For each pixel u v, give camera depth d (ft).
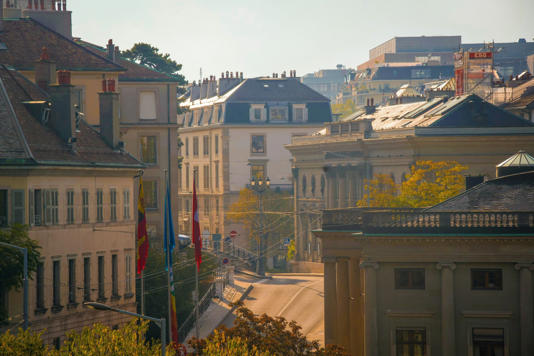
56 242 335.06
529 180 322.34
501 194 317.63
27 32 465.06
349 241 352.49
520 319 295.28
